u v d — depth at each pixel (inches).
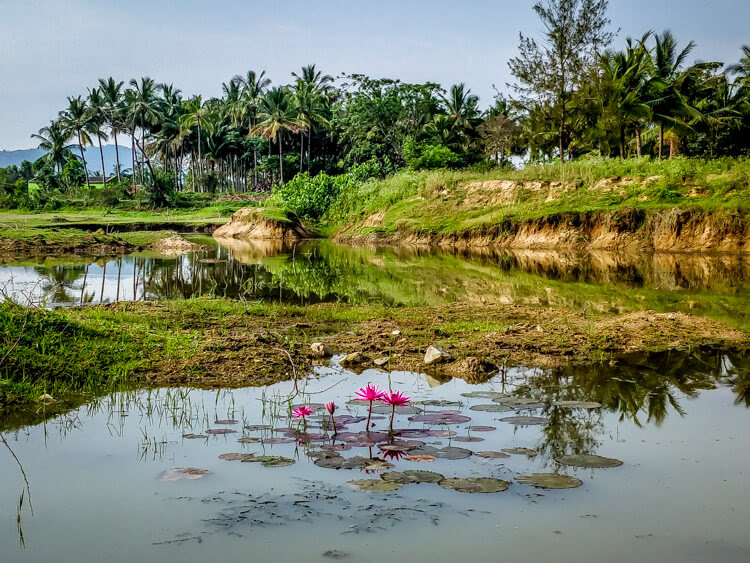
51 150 3213.6
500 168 1637.6
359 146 2208.4
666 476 172.7
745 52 1761.8
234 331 371.9
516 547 135.3
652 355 324.8
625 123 1466.5
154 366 293.0
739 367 300.4
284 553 132.3
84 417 227.6
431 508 153.2
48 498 160.1
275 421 220.5
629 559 130.6
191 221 1932.8
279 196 1766.7
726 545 136.3
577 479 167.8
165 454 190.1
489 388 265.6
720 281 639.1
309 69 2940.5
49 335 300.7
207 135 3164.4
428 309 468.8
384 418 222.1
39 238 1140.5
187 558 130.9
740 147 1798.7
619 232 1029.8
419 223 1330.0
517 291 580.7
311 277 703.1
